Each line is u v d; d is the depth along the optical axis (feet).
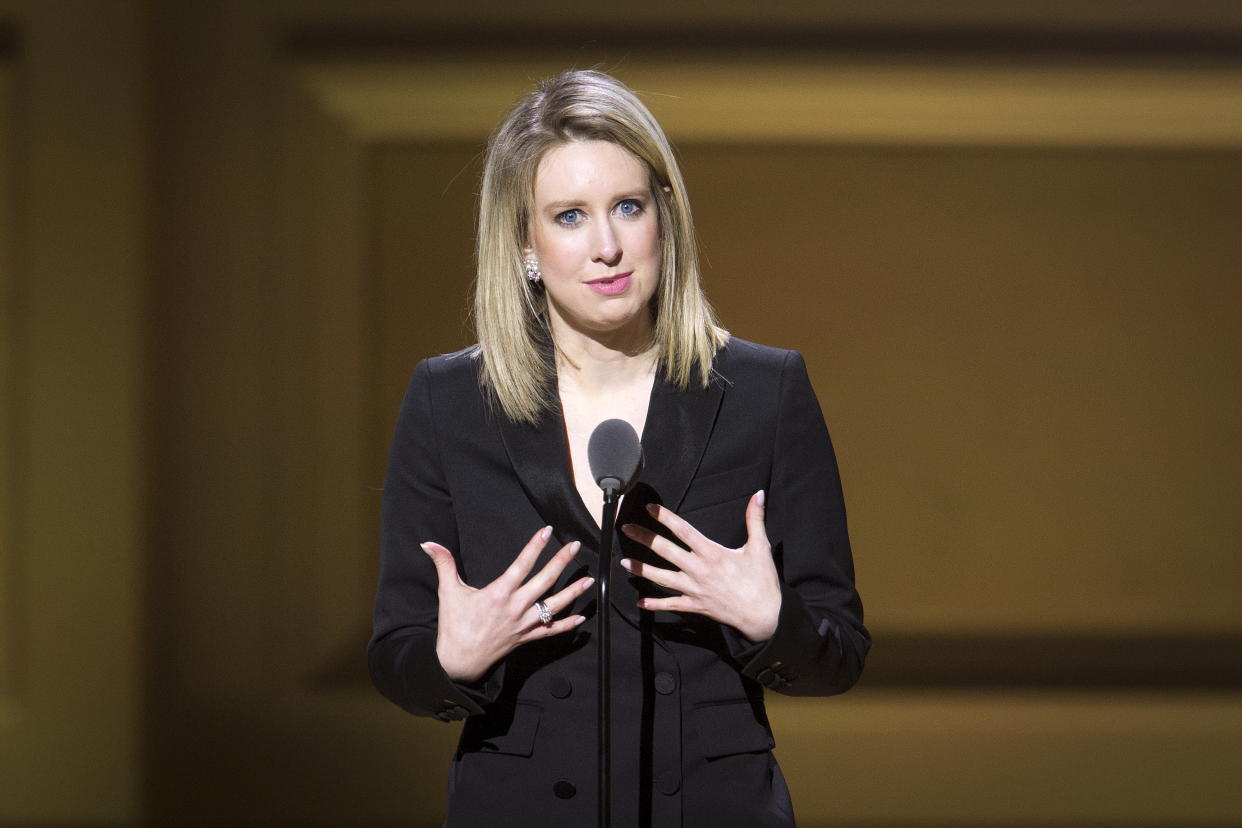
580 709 17.28
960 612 46.80
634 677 17.31
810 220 46.60
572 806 17.02
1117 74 45.19
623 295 16.85
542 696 17.39
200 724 47.29
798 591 18.02
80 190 46.98
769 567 16.57
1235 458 46.75
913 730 46.50
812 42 45.55
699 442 17.67
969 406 46.73
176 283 47.11
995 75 45.24
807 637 16.56
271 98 46.60
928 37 45.55
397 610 18.06
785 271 46.62
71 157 46.98
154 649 47.39
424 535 18.21
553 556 17.65
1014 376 46.65
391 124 46.24
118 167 46.98
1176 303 46.62
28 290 47.11
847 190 46.60
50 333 47.14
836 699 46.52
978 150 46.16
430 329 46.83
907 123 45.70
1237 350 46.65
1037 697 46.39
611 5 45.78
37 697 47.29
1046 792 46.57
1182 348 46.70
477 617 16.51
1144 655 46.70
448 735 47.11
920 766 46.52
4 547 47.32
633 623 17.42
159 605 47.42
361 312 46.83
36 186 46.96
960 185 46.47
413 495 18.30
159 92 46.96
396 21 46.24
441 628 16.72
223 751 47.26
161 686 47.44
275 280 46.85
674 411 17.79
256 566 47.21
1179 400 46.78
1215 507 46.75
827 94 45.47
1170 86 45.16
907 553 46.83
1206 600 46.75
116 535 47.21
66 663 47.32
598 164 16.70
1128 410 46.80
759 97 45.55
